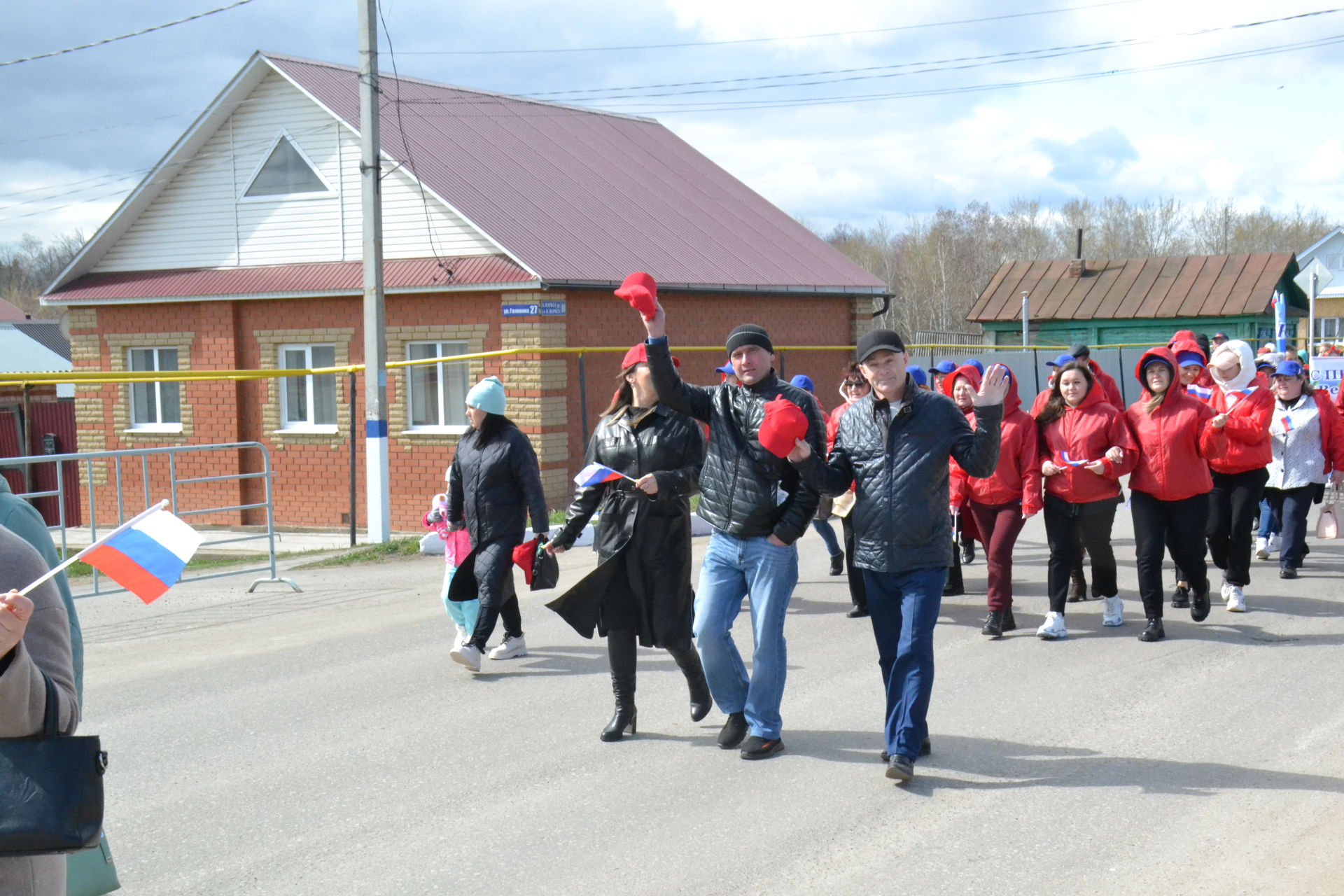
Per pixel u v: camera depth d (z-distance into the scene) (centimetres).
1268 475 909
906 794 499
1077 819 467
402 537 1529
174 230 1998
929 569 513
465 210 1706
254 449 1920
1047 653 739
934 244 7612
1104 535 785
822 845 446
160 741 595
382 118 1914
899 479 512
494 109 2258
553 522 1445
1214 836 446
